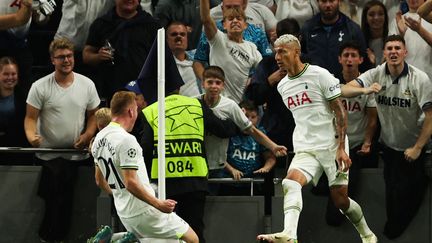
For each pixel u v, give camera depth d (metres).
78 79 25.98
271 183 25.61
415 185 25.34
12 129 26.41
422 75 25.06
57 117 25.64
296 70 22.83
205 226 25.28
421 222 25.61
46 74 29.61
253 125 25.36
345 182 22.94
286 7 29.67
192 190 23.67
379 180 25.81
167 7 29.42
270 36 29.52
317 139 22.75
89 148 25.48
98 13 28.83
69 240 25.64
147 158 23.88
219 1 30.53
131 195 20.62
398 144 25.53
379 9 27.95
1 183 25.64
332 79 22.66
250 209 25.31
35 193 25.69
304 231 25.92
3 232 25.64
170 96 24.06
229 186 26.06
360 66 27.14
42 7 26.83
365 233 23.59
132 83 22.44
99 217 24.97
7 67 25.95
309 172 22.62
